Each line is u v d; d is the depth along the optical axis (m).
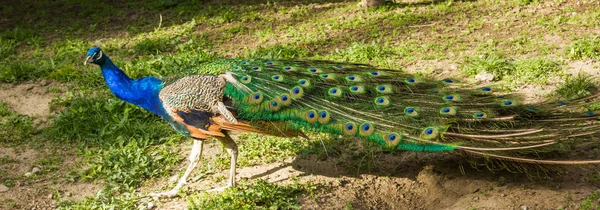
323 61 7.36
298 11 12.57
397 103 6.65
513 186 6.66
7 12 13.45
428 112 6.56
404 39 10.92
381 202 6.84
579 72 8.98
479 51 10.13
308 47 10.82
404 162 7.45
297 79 6.79
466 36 10.82
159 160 7.79
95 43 11.65
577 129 6.38
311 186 6.94
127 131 8.41
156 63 10.20
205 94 6.62
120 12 13.09
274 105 6.55
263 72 6.85
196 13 12.80
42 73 10.35
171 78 6.95
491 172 6.98
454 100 6.71
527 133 6.22
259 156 7.77
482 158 7.13
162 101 6.75
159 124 8.69
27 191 7.31
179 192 6.98
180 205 6.79
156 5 13.32
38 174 7.67
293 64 7.16
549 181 6.68
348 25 11.62
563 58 9.70
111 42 11.64
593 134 6.35
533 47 10.16
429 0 12.77
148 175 7.53
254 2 13.34
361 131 6.45
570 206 6.20
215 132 6.65
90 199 6.98
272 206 6.46
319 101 6.63
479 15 11.66
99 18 12.89
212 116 6.62
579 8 11.51
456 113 6.52
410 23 11.54
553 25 10.85
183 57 10.32
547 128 6.47
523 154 6.47
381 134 6.41
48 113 9.20
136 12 13.13
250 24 12.12
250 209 6.41
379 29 11.37
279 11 12.70
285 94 6.60
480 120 6.46
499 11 11.75
